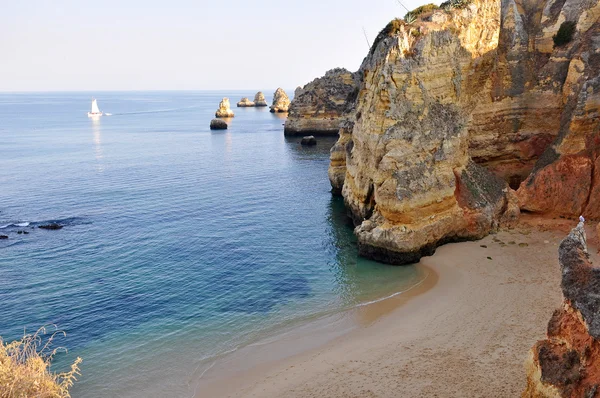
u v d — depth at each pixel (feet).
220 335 83.82
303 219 153.99
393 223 112.37
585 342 43.83
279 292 101.04
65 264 117.08
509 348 70.79
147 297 99.50
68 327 87.40
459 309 85.61
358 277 106.42
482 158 140.97
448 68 120.67
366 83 138.92
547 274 97.04
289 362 74.18
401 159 111.45
